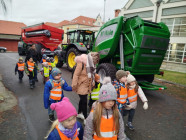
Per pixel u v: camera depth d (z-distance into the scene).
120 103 2.35
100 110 1.45
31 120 3.03
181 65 11.99
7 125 2.79
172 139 2.65
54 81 2.66
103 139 1.48
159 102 4.50
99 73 5.45
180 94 5.37
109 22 5.35
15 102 3.89
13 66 9.20
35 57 6.20
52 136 1.29
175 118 3.47
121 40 4.95
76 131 1.42
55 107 1.31
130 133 2.75
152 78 5.70
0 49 23.42
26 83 5.70
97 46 6.02
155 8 16.05
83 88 2.81
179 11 14.53
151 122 3.23
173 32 15.34
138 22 4.24
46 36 11.52
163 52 4.80
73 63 8.09
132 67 4.49
